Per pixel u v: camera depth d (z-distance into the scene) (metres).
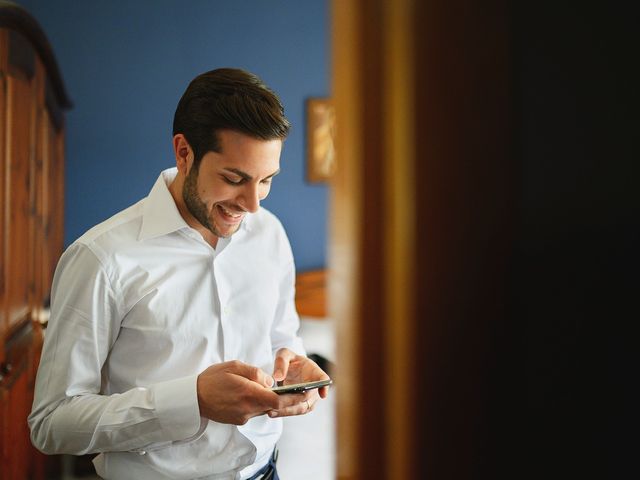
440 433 0.30
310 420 2.81
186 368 1.30
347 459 0.33
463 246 0.29
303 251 4.09
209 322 1.33
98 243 1.24
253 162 1.20
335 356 0.33
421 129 0.28
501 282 0.29
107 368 1.33
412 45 0.28
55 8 3.23
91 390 1.25
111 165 3.41
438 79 0.28
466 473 0.30
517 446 0.30
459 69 0.28
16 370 1.96
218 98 1.19
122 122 3.41
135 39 3.40
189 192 1.27
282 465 2.50
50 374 1.22
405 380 0.30
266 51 3.78
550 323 0.29
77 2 3.27
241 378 1.17
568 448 0.30
